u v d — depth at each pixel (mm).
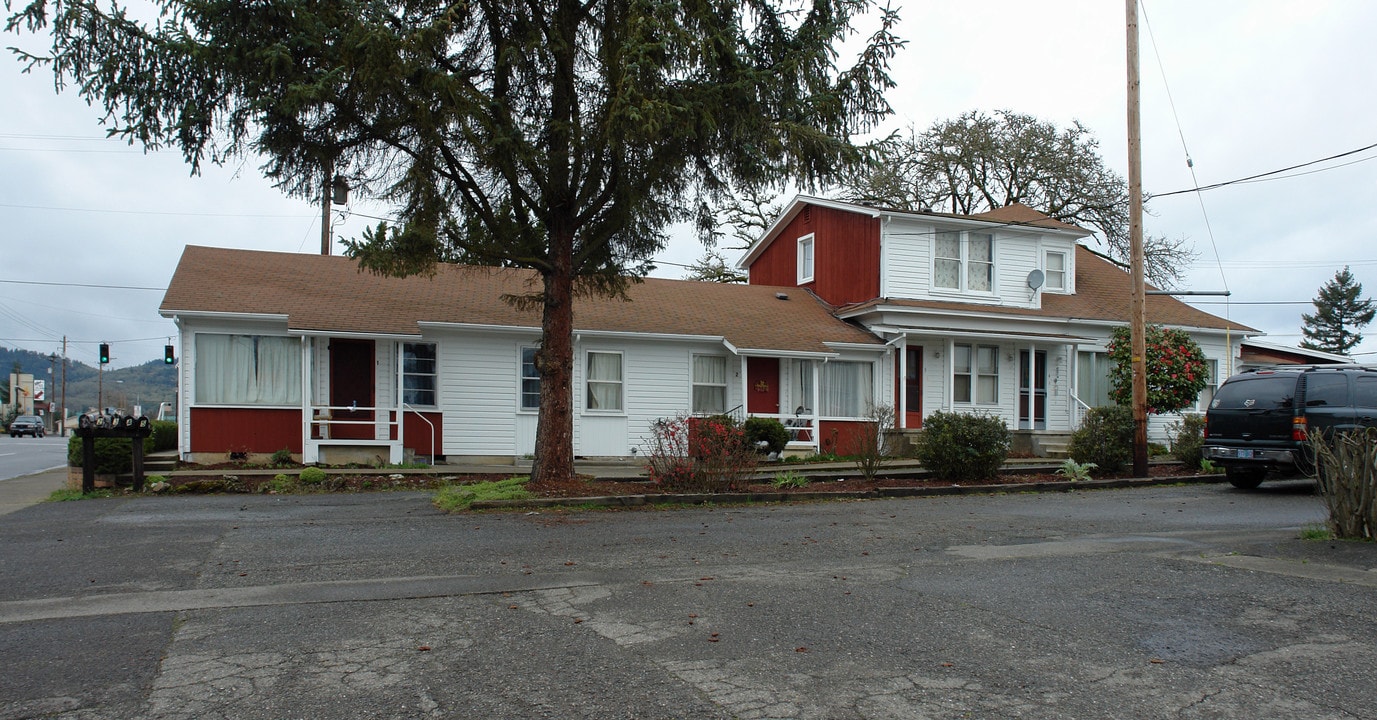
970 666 5000
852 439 21500
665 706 4363
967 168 37812
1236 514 11594
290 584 7043
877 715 4250
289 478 14914
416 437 18469
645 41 11422
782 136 12680
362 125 12414
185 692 4527
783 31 13492
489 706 4355
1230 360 24750
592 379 20000
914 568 7801
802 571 7656
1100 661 5094
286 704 4371
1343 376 13688
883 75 13273
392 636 5555
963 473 15648
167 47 11062
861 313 22422
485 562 8000
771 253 28422
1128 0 16047
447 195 13391
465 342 19016
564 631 5688
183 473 15281
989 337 22391
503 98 12844
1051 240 25016
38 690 4551
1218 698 4496
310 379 17078
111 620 5906
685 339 20328
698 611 6211
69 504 12719
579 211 14125
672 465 13609
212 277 18562
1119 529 10242
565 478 13586
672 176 13523
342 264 20969
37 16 10922
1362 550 8461
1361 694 4547
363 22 11055
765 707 4352
